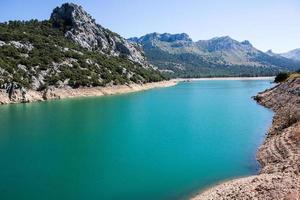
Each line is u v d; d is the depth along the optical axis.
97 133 65.94
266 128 67.81
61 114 91.06
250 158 47.06
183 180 39.03
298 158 38.44
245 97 135.75
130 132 66.69
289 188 29.00
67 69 148.88
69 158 48.59
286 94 93.88
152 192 35.56
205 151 51.44
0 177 40.72
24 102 118.19
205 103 116.06
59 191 36.06
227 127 70.25
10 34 167.00
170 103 117.00
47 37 192.75
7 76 121.44
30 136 63.56
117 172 42.22
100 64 177.38
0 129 70.38
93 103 117.06
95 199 33.91
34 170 43.28
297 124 51.66
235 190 32.06
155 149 53.25
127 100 127.19
